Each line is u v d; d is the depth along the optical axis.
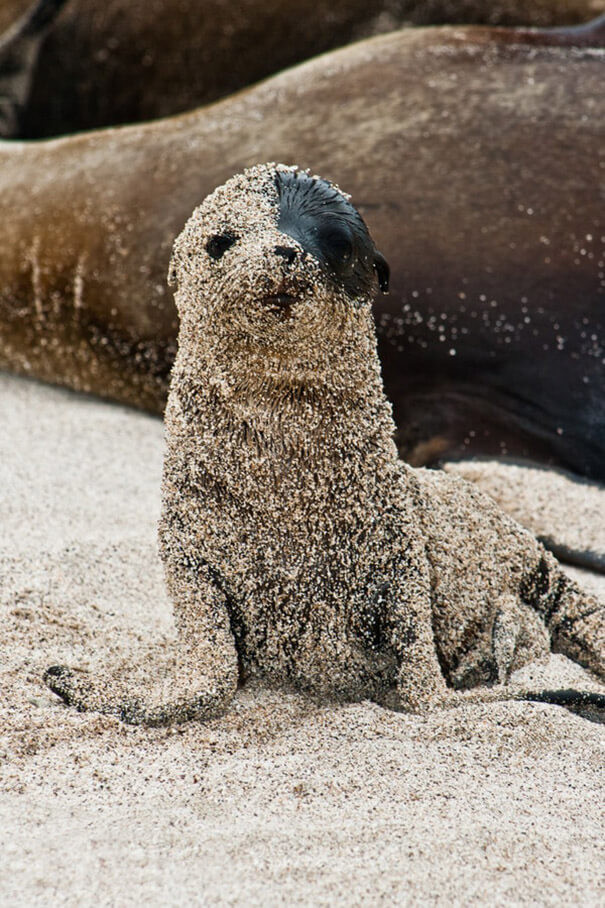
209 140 23.11
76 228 23.23
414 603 10.96
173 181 22.75
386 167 21.14
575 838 9.05
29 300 23.81
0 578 13.47
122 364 23.31
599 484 18.72
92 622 12.82
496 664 11.76
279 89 23.77
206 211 10.37
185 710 10.63
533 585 12.71
